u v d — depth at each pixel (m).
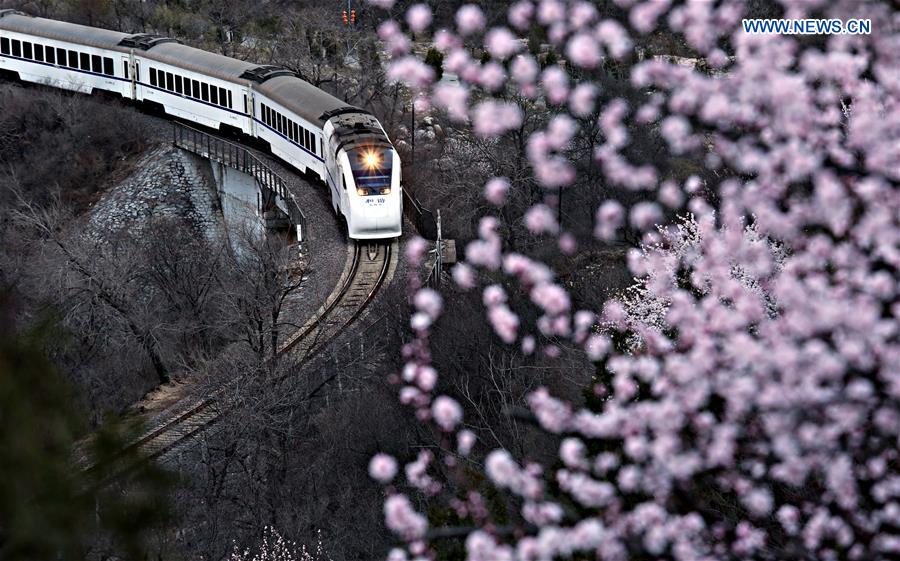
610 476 26.48
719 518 24.62
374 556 48.56
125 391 69.56
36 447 34.59
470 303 55.97
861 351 22.33
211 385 63.38
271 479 55.31
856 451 23.97
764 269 30.12
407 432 52.03
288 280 75.75
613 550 23.53
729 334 24.52
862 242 24.34
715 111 25.81
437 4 72.94
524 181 68.50
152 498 39.00
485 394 49.38
